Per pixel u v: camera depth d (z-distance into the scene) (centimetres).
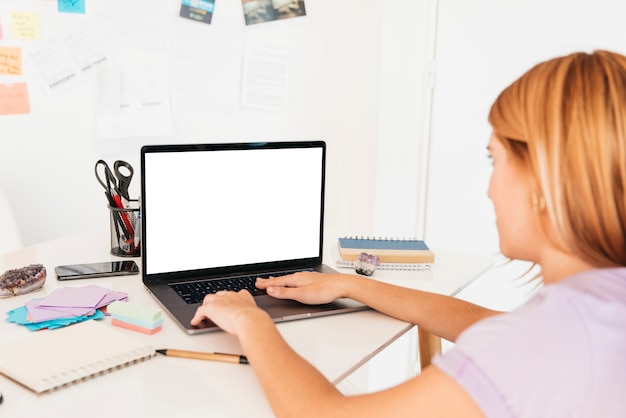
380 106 251
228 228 136
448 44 241
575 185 65
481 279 249
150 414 86
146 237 128
